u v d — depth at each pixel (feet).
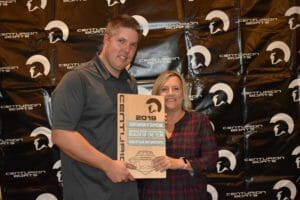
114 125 5.92
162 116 6.31
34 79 8.96
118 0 8.97
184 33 8.99
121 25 5.79
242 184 8.90
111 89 5.99
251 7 9.04
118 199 5.85
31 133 8.93
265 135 8.96
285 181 8.92
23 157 8.91
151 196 6.89
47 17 9.02
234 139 8.93
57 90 5.70
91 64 5.99
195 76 8.96
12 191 8.89
